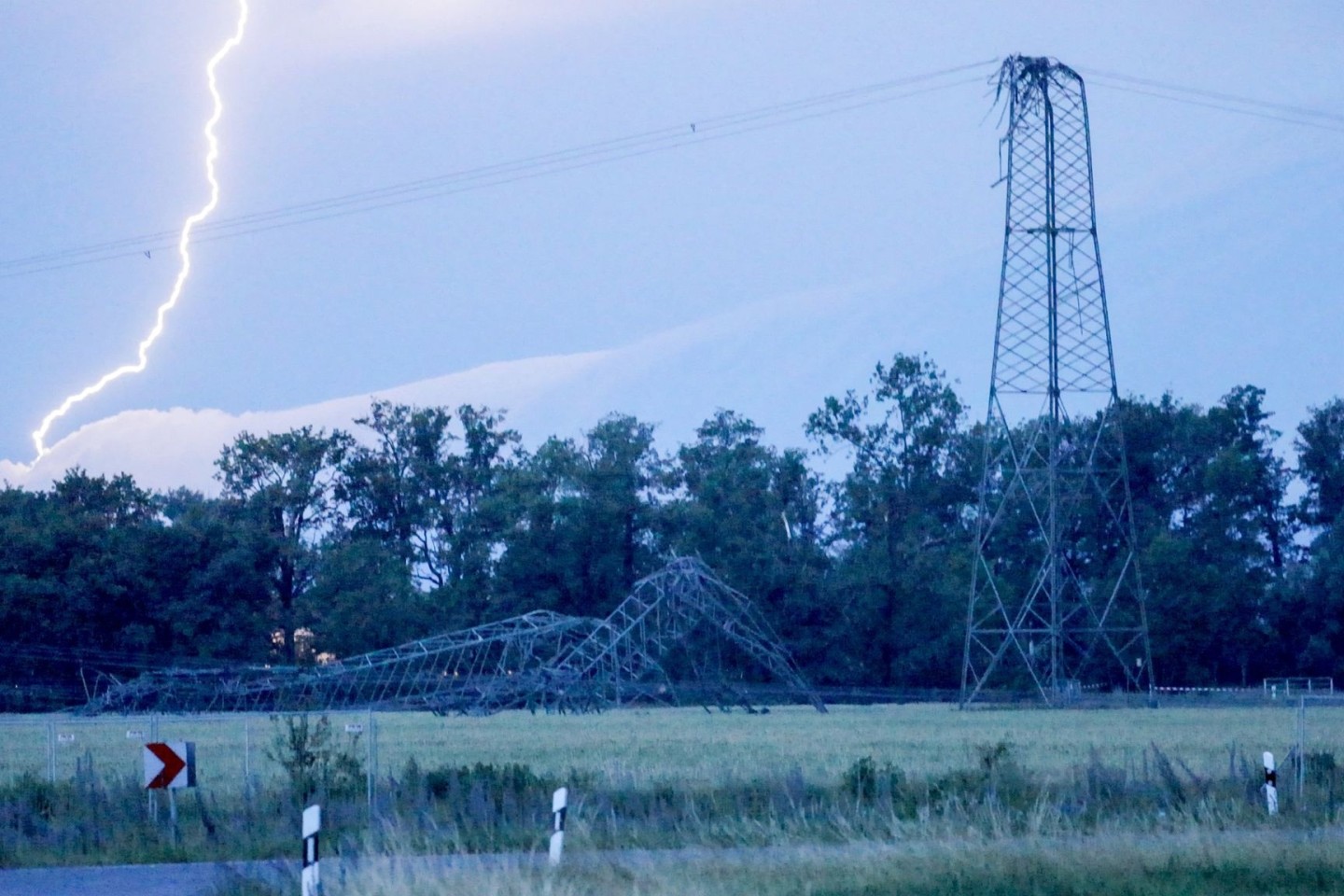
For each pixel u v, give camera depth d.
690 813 50.53
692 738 108.81
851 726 125.38
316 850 33.53
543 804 53.00
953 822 46.28
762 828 47.16
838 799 52.66
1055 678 154.62
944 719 134.88
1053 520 152.00
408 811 50.41
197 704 169.75
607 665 176.25
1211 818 47.94
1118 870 37.47
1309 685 173.25
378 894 34.12
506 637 178.75
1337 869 37.66
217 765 83.94
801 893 34.56
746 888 34.97
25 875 43.22
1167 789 54.59
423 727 130.38
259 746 101.88
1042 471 162.50
